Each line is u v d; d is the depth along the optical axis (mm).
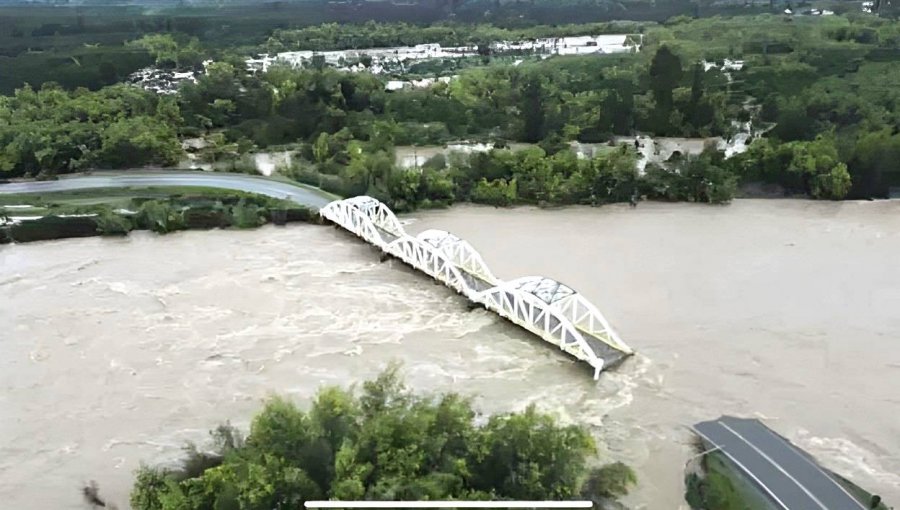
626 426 65125
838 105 152625
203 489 49688
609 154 131750
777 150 132125
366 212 112500
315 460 50156
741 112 166750
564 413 66688
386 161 132250
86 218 114188
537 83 172625
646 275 95000
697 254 102188
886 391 69625
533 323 79875
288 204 122375
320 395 55219
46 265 103000
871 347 77125
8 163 138250
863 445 62531
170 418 68812
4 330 84938
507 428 51875
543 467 50156
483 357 76875
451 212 124500
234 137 167750
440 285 94750
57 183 136500
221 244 111125
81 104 163500
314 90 177625
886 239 106812
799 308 85562
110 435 66875
